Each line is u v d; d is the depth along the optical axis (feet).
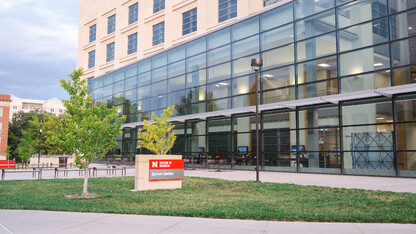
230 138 90.79
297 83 75.10
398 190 41.73
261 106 78.02
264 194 41.11
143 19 147.23
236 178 62.90
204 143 98.27
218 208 31.50
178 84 106.73
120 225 23.62
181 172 49.57
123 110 131.64
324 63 70.79
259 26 84.58
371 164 63.46
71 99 42.88
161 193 43.01
